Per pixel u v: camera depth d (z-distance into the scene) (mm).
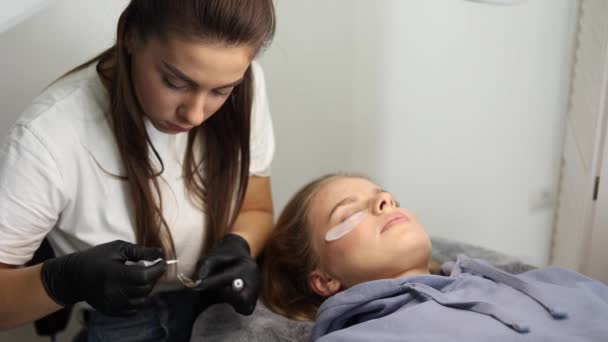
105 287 816
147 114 895
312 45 1552
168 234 1045
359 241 1078
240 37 751
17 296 859
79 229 990
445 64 1645
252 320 1104
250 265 1055
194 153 1065
